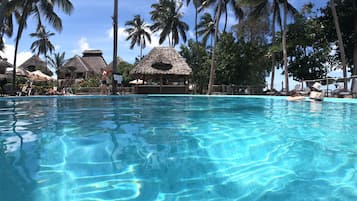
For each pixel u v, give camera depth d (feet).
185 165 9.46
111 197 6.89
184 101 45.06
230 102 42.63
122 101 44.21
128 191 7.27
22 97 49.39
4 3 41.91
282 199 6.82
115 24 64.69
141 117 22.68
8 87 69.05
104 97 56.08
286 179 8.20
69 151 11.14
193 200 6.76
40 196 6.91
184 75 80.48
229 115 24.32
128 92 73.31
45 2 63.16
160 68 79.15
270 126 17.75
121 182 7.88
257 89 73.61
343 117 22.57
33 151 11.12
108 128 16.87
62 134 14.76
